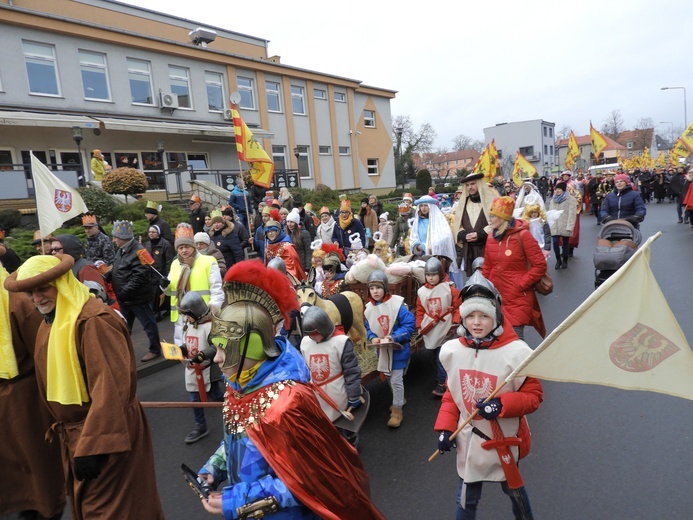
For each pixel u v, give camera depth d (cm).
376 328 457
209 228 969
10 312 299
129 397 258
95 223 755
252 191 1599
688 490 320
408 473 374
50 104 1764
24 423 304
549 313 754
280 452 174
